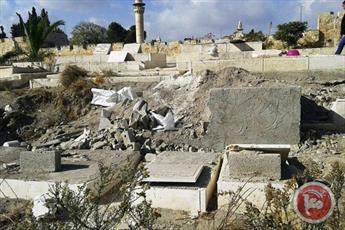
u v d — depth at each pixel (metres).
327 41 28.83
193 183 6.90
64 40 51.34
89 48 30.47
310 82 13.42
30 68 21.89
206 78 13.18
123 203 4.15
